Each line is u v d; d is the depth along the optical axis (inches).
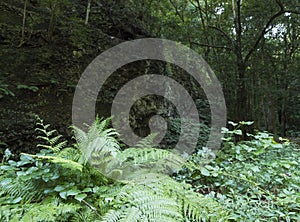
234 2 314.3
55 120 116.0
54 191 59.6
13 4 148.3
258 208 71.7
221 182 88.4
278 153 118.9
